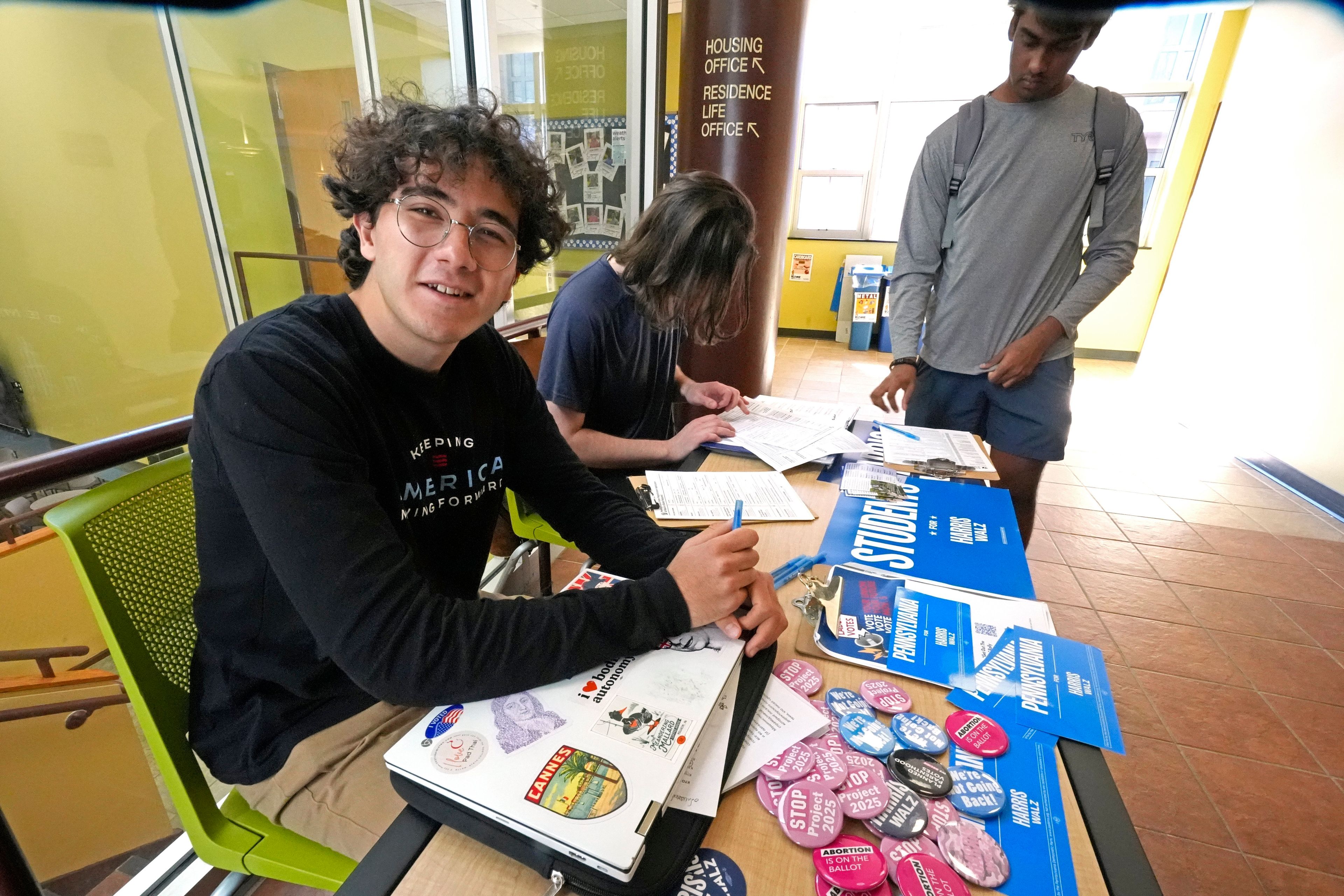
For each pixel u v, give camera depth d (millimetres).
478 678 554
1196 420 4148
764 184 2779
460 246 654
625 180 2859
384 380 728
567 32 2559
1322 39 3607
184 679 784
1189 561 2527
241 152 3453
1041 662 673
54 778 1931
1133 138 1491
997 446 1693
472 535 880
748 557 689
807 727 580
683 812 488
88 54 3338
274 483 582
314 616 579
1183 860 1346
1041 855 468
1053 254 1569
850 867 453
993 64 5301
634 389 1531
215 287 3818
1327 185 3355
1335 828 1419
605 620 600
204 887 1082
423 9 2609
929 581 837
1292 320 3461
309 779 741
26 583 2285
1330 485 3008
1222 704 1776
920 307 1669
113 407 4289
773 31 2570
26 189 3785
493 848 477
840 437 1355
